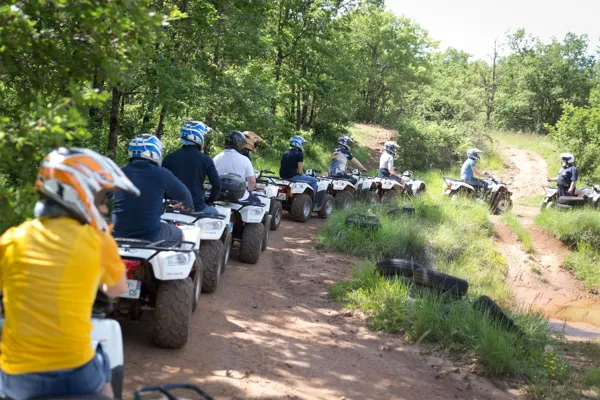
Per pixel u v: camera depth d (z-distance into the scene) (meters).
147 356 5.80
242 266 10.06
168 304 5.81
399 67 47.25
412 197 18.06
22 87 5.48
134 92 12.96
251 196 10.38
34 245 2.81
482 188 18.88
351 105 32.53
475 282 11.87
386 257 12.08
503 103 57.38
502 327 7.74
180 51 14.62
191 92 12.98
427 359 6.89
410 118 35.88
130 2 4.65
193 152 8.10
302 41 25.22
